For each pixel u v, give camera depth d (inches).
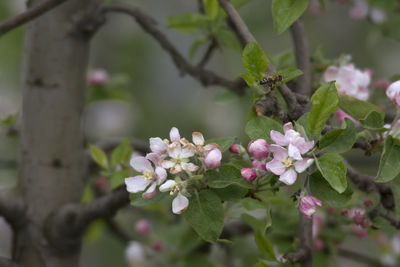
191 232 113.8
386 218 95.2
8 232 161.9
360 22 239.8
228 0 93.6
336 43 240.7
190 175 88.8
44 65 100.7
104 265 202.4
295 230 102.7
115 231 124.6
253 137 89.7
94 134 212.8
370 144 91.1
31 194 101.0
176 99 228.5
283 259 95.9
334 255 104.3
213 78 103.3
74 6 100.8
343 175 87.7
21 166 101.4
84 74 101.9
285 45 239.8
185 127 221.8
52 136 101.0
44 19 100.7
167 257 116.6
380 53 239.3
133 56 229.6
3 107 157.6
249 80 90.5
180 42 234.5
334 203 88.9
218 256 122.1
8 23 95.2
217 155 88.7
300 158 87.9
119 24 231.1
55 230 100.2
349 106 90.7
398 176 90.2
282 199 96.5
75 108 101.5
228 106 215.8
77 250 101.7
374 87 101.8
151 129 219.8
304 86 96.3
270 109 91.0
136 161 89.5
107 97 119.8
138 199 89.9
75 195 101.9
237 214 95.5
